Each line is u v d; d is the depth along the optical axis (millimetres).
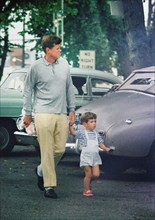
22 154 16094
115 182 10914
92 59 24359
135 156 11070
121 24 31672
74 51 37188
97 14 34688
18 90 15820
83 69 15633
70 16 36000
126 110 11297
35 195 9375
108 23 32062
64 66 9430
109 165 11297
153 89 11945
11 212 8078
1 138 15523
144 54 16656
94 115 9625
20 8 28969
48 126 9250
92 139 9578
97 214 8016
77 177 11477
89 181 9469
